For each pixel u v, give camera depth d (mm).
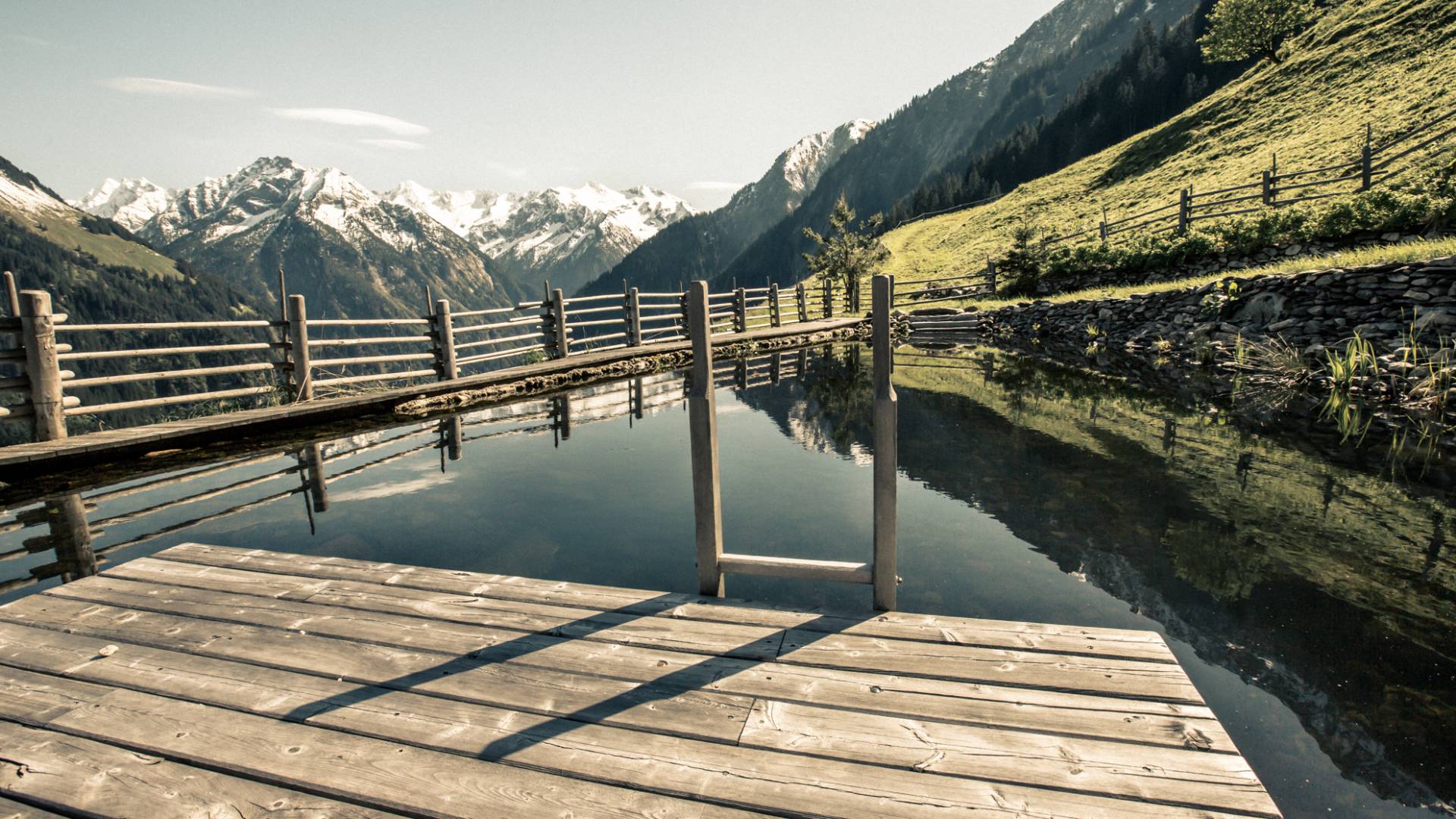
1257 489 5066
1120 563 3859
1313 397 8227
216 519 5031
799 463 6617
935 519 4688
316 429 8555
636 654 2662
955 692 2338
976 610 3340
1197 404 8297
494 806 1859
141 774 2039
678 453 7137
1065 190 39469
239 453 7320
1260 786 1854
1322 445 6184
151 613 3148
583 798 1888
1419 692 2602
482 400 10664
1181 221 21641
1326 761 2244
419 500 5496
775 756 2041
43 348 6707
